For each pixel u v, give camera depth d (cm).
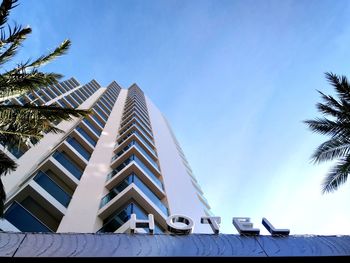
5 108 962
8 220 1410
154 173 2691
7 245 794
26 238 826
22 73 1014
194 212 2300
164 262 853
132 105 5000
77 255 801
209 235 952
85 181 2250
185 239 919
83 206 1912
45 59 1080
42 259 782
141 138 3441
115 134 3650
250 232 977
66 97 4534
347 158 1555
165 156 3325
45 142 2416
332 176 1590
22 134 960
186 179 2906
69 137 2769
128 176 2277
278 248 924
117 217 1764
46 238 838
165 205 2253
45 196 1755
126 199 1948
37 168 1980
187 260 864
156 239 902
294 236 984
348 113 1620
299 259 921
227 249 898
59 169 2114
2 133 961
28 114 973
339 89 1678
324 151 1627
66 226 1658
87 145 2884
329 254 917
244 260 895
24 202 1677
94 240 858
